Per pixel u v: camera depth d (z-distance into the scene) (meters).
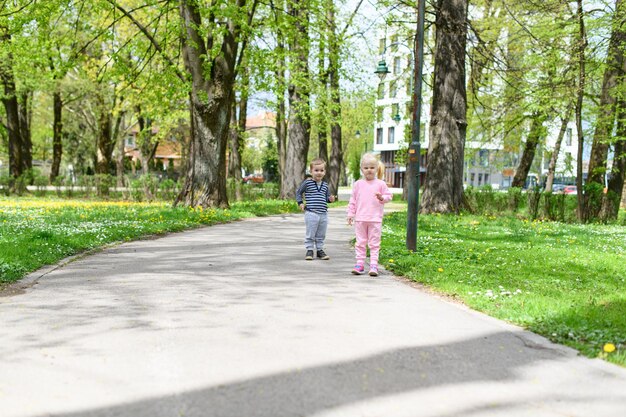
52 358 3.89
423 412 3.05
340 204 30.48
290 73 25.50
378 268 8.27
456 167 18.80
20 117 34.78
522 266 8.30
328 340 4.40
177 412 3.00
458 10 18.23
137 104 29.38
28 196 28.98
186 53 17.94
